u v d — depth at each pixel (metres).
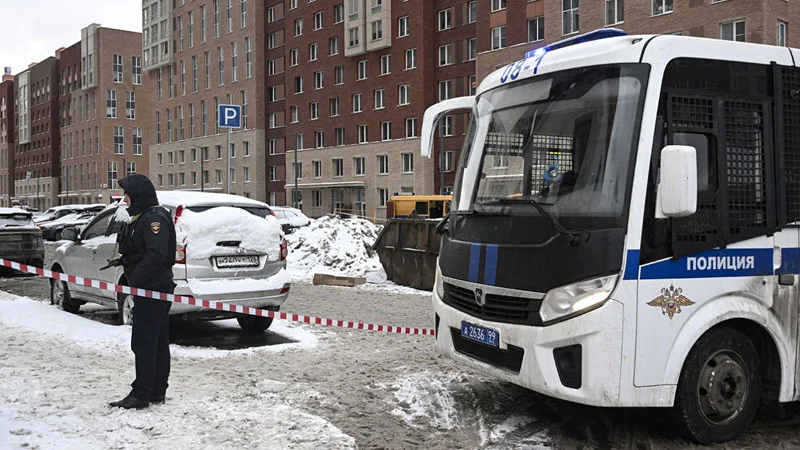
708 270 4.73
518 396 6.15
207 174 77.62
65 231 10.41
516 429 5.25
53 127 112.25
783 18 30.70
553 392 4.61
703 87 4.80
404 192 53.78
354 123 58.31
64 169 110.50
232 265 8.50
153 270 5.18
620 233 4.48
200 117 78.69
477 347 5.32
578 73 5.00
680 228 4.64
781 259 5.02
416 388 6.37
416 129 52.78
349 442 4.69
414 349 8.21
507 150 5.41
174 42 83.00
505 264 4.95
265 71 69.75
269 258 8.80
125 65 101.62
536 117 5.21
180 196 8.63
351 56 58.06
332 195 60.91
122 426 4.82
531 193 5.08
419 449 4.76
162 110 85.69
